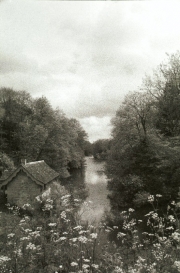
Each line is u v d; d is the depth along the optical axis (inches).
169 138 1116.5
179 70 1189.1
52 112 2032.5
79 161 2923.2
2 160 1454.2
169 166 985.5
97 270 248.7
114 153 1403.8
